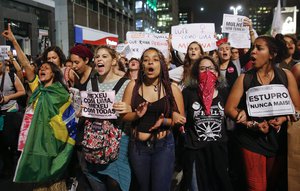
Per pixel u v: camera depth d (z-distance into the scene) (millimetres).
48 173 3609
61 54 5023
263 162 3240
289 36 5168
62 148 3699
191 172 3725
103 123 3381
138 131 3346
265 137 3229
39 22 26422
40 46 26422
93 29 38219
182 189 4016
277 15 8906
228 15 6543
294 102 3240
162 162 3336
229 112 3342
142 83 3430
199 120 3666
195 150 3686
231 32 6566
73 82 4598
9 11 21734
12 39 4320
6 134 5219
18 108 5879
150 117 3346
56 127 3619
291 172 3170
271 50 3141
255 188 3246
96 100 3377
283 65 5152
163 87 3395
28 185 4984
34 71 4344
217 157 3654
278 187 3430
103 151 3334
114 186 3465
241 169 3420
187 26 6648
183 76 4836
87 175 3576
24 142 3932
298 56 5836
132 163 3400
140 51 7477
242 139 3305
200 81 3709
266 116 3178
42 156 3562
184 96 3793
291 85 3229
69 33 33188
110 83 3545
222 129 3691
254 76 3242
